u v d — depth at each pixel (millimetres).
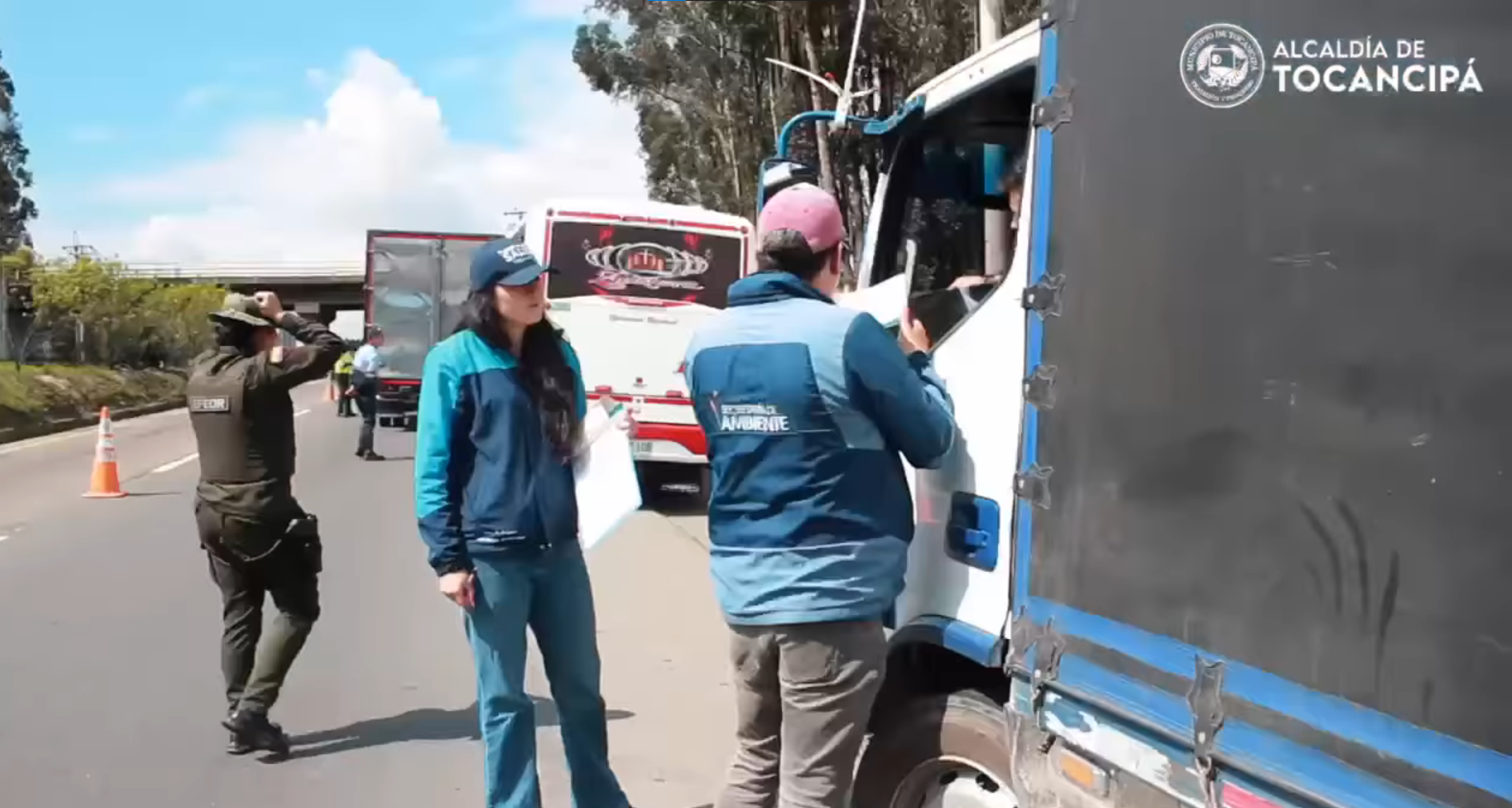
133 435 26344
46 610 8078
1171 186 2389
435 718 5871
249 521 5074
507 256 3977
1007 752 3105
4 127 66250
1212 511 2289
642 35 30938
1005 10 12586
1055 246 2744
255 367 4996
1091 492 2605
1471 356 1854
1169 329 2385
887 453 3176
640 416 13336
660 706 6039
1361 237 2020
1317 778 2064
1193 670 2316
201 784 4973
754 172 28594
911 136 3998
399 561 9914
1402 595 1938
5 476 17219
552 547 4059
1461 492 1862
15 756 5273
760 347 3162
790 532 3139
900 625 3443
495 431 3959
